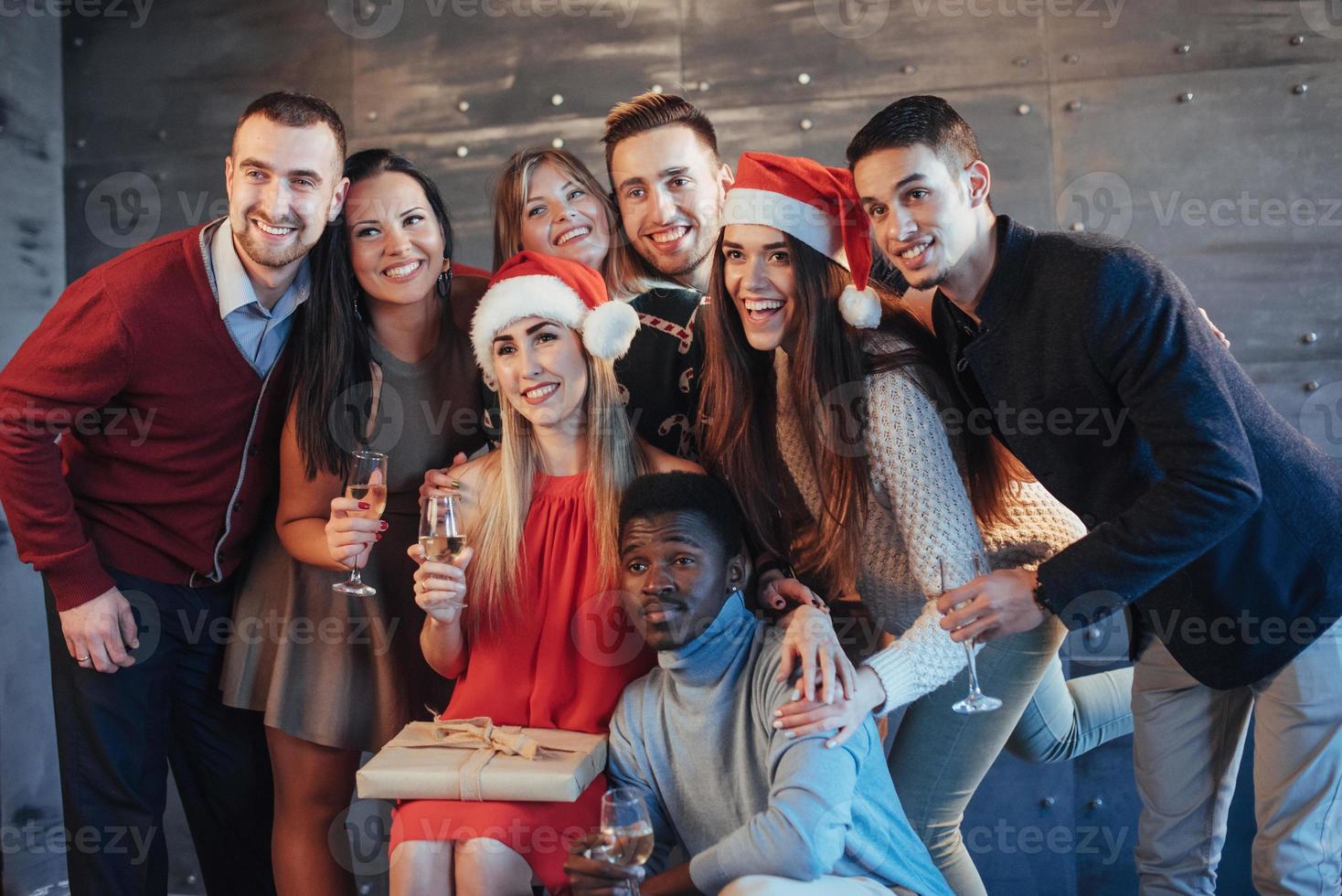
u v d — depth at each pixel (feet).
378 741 6.96
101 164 9.41
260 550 7.27
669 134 7.55
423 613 7.10
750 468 6.62
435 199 7.08
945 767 6.60
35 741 9.19
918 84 8.41
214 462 6.94
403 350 7.18
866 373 6.18
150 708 7.07
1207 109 8.09
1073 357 5.52
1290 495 5.65
